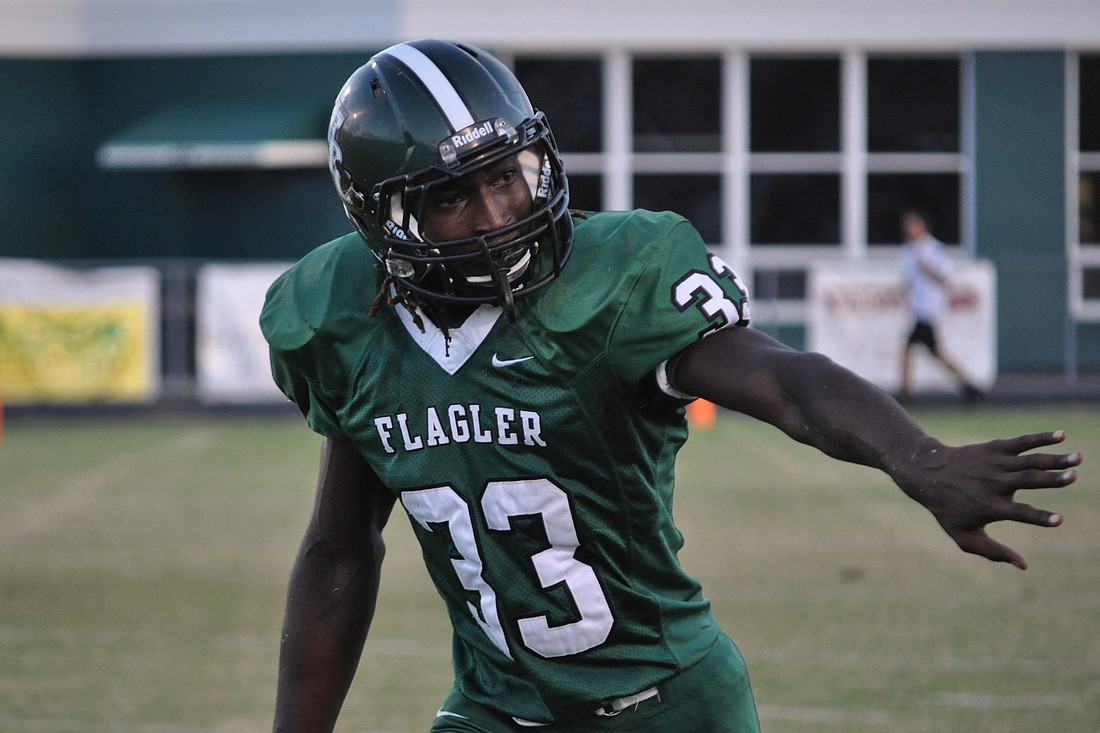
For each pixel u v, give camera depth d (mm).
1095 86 55906
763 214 57000
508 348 7906
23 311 46656
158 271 47344
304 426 45312
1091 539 26688
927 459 6668
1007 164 55688
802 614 21438
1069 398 49188
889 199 56656
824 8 55406
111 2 58000
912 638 20031
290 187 57656
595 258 7930
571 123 57062
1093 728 16016
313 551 9164
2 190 58469
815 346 47688
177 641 20500
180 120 56438
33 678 18625
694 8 55719
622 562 8258
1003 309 52812
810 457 37844
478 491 8148
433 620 21594
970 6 55031
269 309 8734
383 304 8320
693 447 40156
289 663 9156
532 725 8594
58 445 41656
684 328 7676
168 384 47625
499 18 55688
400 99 7855
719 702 8578
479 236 7727
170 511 30766
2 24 57969
